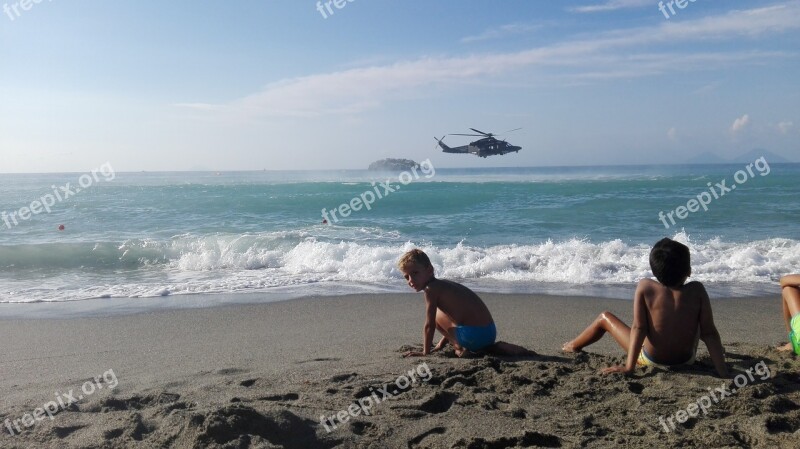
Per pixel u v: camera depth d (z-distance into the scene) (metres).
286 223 19.42
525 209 22.61
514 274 11.19
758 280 10.46
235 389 4.38
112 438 3.37
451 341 5.60
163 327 7.29
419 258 5.44
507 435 3.49
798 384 4.38
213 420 3.32
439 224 18.97
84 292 9.96
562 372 4.73
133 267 12.88
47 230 18.05
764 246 13.51
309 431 3.47
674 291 4.66
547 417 3.81
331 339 6.52
